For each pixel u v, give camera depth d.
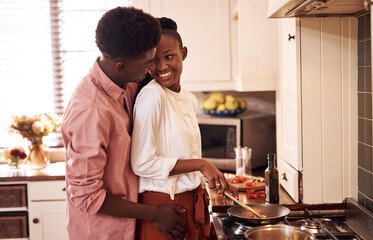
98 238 1.36
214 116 3.14
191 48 2.87
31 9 3.32
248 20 2.52
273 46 2.52
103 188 1.33
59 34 3.34
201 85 2.90
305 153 1.83
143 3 2.84
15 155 2.80
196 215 1.46
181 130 1.40
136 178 1.42
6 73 3.33
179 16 2.85
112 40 1.22
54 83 3.35
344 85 1.80
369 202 1.70
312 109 1.81
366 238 1.53
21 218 2.70
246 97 3.36
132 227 1.37
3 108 3.32
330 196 1.83
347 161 1.82
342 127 1.81
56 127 2.94
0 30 3.32
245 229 1.54
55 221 2.72
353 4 1.53
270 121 2.95
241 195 2.03
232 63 2.87
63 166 2.94
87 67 3.35
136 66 1.28
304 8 1.56
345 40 1.78
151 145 1.35
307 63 1.79
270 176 1.86
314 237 1.34
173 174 1.37
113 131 1.31
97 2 3.32
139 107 1.36
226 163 2.80
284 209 1.62
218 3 2.84
